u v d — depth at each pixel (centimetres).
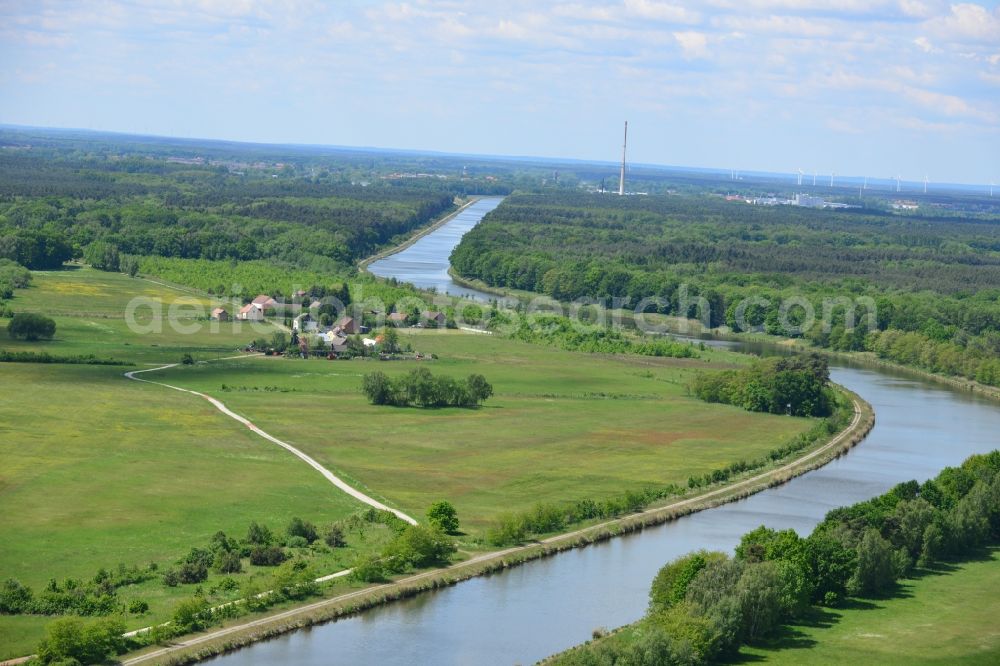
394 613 16250
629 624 15912
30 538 17650
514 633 15662
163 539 17988
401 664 14638
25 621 14662
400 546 17638
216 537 17812
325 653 14862
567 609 16550
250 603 15725
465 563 18000
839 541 17812
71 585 15750
